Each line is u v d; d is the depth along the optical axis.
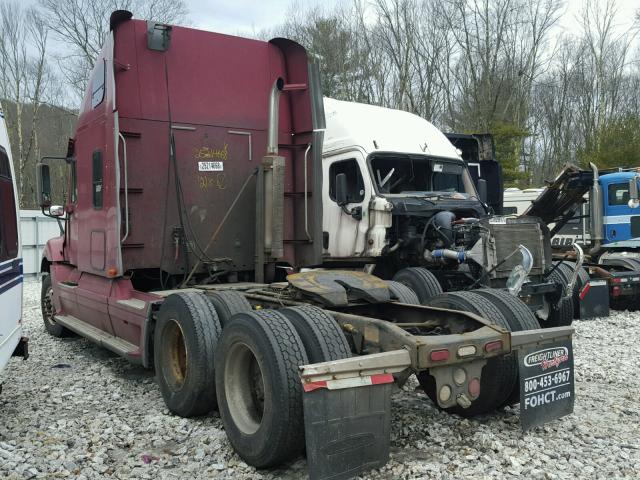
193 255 7.04
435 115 31.34
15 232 5.75
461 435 4.76
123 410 5.59
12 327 5.54
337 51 31.08
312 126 7.42
